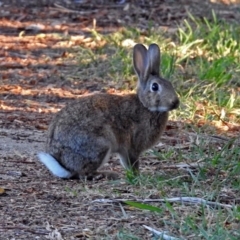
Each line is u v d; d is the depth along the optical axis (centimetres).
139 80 1187
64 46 1942
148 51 1191
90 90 1639
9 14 2208
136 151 1178
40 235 918
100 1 2314
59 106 1545
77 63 1805
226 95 1527
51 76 1727
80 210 995
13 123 1430
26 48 1936
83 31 2062
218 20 2058
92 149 1134
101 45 1903
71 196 1045
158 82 1171
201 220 940
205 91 1538
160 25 2080
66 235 916
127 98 1177
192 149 1278
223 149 1198
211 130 1384
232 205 988
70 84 1677
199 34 1886
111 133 1148
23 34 2050
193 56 1775
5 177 1135
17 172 1159
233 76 1622
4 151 1273
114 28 2081
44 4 2300
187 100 1491
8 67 1795
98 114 1145
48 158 1145
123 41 1911
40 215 977
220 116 1438
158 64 1209
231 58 1686
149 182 1088
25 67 1795
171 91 1172
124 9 2239
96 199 1025
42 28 2091
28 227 940
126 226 940
